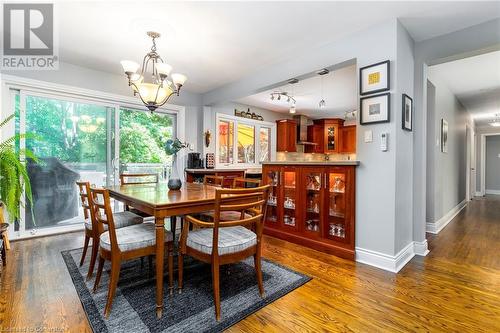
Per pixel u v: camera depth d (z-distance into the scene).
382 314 1.65
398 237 2.41
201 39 2.74
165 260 2.51
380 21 2.39
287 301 1.79
